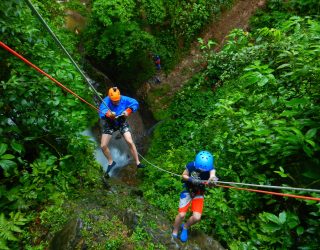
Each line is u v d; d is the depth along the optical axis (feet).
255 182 18.12
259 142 18.38
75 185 17.94
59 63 19.13
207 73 34.12
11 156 14.67
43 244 14.47
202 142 25.36
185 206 14.34
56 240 14.28
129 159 30.73
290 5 36.11
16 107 15.70
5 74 17.15
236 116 20.97
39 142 18.30
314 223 14.69
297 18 19.01
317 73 15.16
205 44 39.19
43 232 15.03
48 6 36.86
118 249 13.71
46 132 17.78
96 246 13.56
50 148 18.57
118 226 14.88
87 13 39.83
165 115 34.50
